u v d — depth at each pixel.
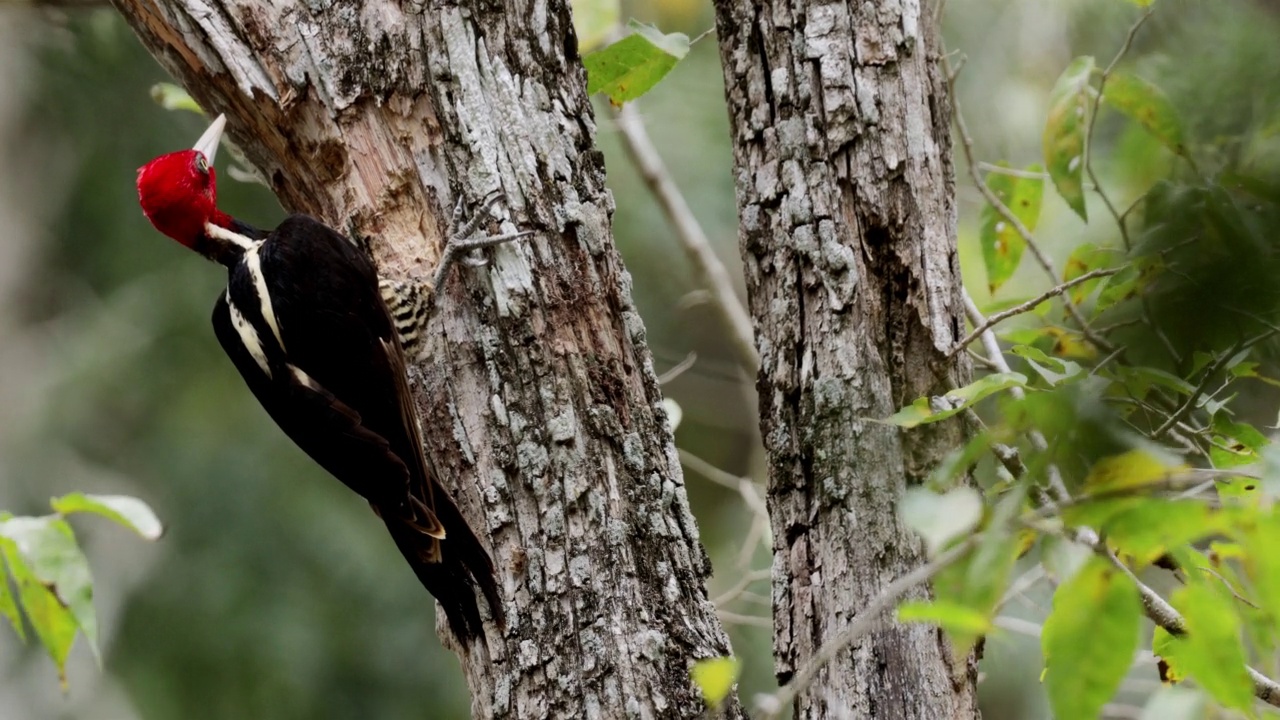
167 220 8.46
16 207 17.31
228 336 7.86
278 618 16.78
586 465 6.55
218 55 6.96
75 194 17.16
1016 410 4.46
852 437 6.33
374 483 6.94
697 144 16.75
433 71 6.73
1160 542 4.20
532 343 6.62
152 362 17.45
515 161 6.72
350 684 16.88
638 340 6.91
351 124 6.93
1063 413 4.39
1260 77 6.59
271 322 7.46
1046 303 8.09
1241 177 6.06
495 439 6.60
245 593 16.86
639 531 6.57
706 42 15.90
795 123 6.56
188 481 17.25
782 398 6.54
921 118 6.53
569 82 6.99
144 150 16.25
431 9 6.76
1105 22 11.70
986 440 4.48
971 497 4.29
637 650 6.35
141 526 7.28
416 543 6.64
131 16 7.17
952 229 6.62
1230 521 4.12
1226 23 6.80
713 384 18.02
